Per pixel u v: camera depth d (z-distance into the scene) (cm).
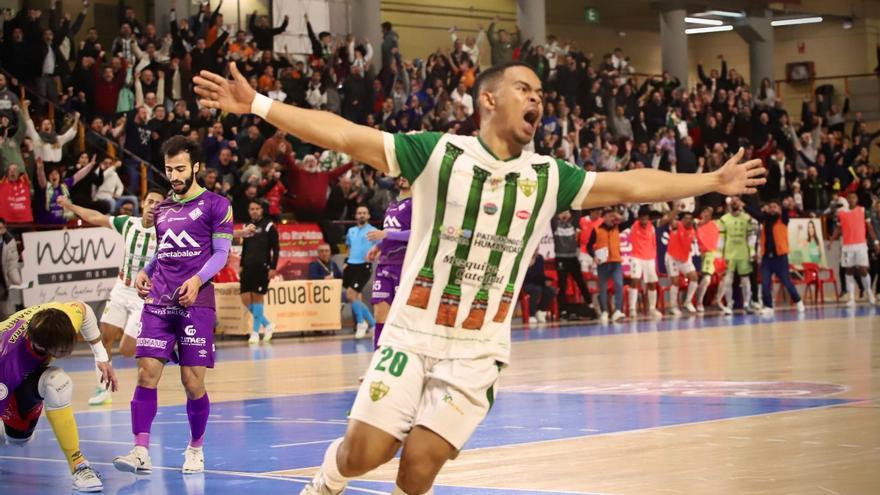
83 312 672
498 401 959
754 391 971
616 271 2333
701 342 1592
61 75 2067
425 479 403
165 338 672
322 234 2081
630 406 894
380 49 2750
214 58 2156
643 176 434
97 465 694
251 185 1948
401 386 406
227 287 1920
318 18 2742
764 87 3316
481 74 424
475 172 412
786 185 3006
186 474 646
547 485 566
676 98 3062
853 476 563
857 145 3291
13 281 1703
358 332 1941
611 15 3806
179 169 687
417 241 418
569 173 429
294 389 1116
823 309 2541
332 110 2373
